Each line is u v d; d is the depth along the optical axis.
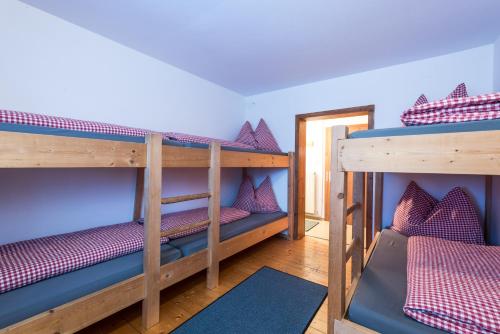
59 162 1.13
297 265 2.50
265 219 2.84
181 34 2.03
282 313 1.69
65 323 1.13
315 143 4.85
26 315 1.03
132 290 1.41
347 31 1.95
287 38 2.07
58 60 1.83
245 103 3.84
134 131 1.72
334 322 1.08
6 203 1.65
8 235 1.66
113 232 1.85
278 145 3.49
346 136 1.10
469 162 0.84
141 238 1.74
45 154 1.09
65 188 1.93
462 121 0.96
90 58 2.01
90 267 1.41
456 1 1.56
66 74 1.88
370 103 2.74
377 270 1.39
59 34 1.83
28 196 1.74
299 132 3.33
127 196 2.35
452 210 2.11
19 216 1.70
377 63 2.56
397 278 1.28
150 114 2.47
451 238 2.00
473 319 0.82
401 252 1.71
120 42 2.18
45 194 1.82
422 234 2.10
